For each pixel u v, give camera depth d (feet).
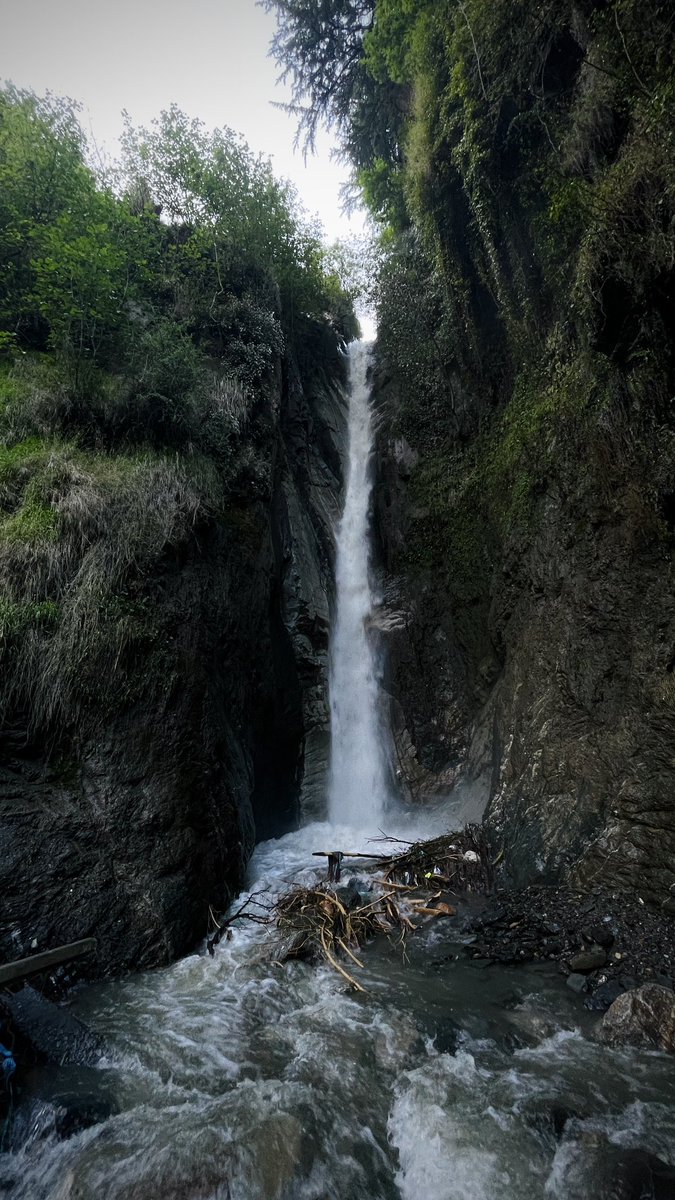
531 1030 12.23
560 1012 12.84
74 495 20.49
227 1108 10.00
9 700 16.15
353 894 19.34
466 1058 11.25
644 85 17.94
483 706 30.35
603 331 19.63
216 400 29.68
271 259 41.01
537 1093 10.19
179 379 26.73
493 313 32.01
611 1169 8.34
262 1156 8.84
